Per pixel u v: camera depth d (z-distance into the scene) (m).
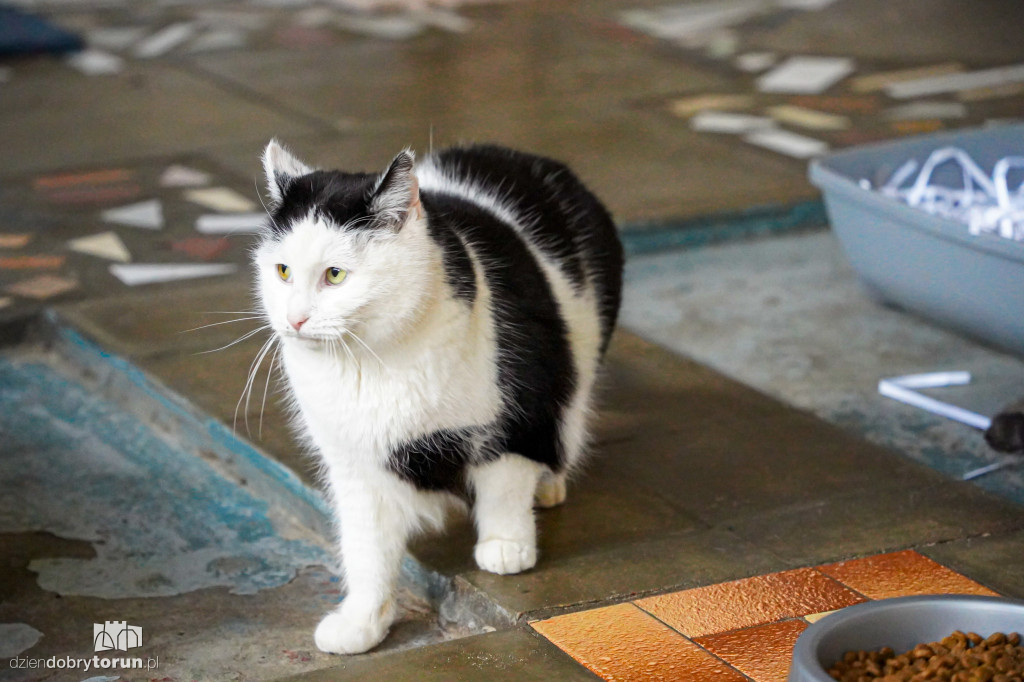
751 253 5.72
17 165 6.54
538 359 2.84
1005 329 4.17
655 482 3.54
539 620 2.83
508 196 3.24
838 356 4.62
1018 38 9.16
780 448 3.76
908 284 4.53
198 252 5.43
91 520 3.59
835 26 9.76
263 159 2.82
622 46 9.37
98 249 5.44
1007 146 5.29
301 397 2.81
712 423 3.94
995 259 4.01
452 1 11.12
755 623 2.81
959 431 4.01
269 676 2.85
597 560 3.09
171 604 3.17
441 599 3.07
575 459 3.28
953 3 10.33
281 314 2.60
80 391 4.44
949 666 2.43
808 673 2.29
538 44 9.45
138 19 10.31
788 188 6.12
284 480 3.63
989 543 3.18
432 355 2.66
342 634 2.89
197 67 8.72
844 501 3.42
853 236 4.73
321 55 9.10
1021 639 2.53
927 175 5.02
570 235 3.32
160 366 4.29
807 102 7.68
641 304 5.14
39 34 9.20
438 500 2.96
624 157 6.62
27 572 3.31
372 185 2.56
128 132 7.14
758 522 3.30
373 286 2.54
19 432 4.12
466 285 2.69
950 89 7.84
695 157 6.62
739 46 9.26
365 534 2.92
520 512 3.01
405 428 2.73
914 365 4.53
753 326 4.91
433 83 8.28
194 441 4.05
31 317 4.78
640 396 4.14
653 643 2.74
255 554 3.43
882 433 4.01
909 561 3.08
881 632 2.53
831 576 3.01
